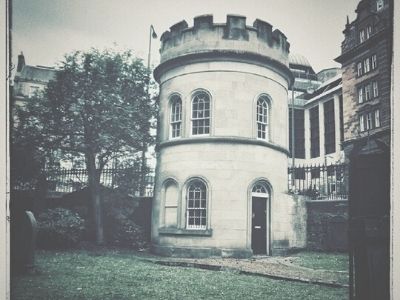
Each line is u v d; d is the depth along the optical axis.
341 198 15.39
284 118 14.97
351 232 5.95
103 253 12.85
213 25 13.90
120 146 14.91
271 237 13.54
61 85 13.88
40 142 14.12
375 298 5.89
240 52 13.69
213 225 12.93
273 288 7.80
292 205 14.68
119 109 14.19
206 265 10.52
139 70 14.67
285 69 14.88
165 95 14.78
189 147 13.62
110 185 15.73
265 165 13.76
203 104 13.94
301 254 13.88
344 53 19.72
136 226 15.12
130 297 6.81
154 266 10.58
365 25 19.00
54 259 10.80
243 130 13.52
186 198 13.48
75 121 13.90
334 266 10.86
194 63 14.04
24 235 8.67
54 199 15.06
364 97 18.70
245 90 13.75
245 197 13.19
